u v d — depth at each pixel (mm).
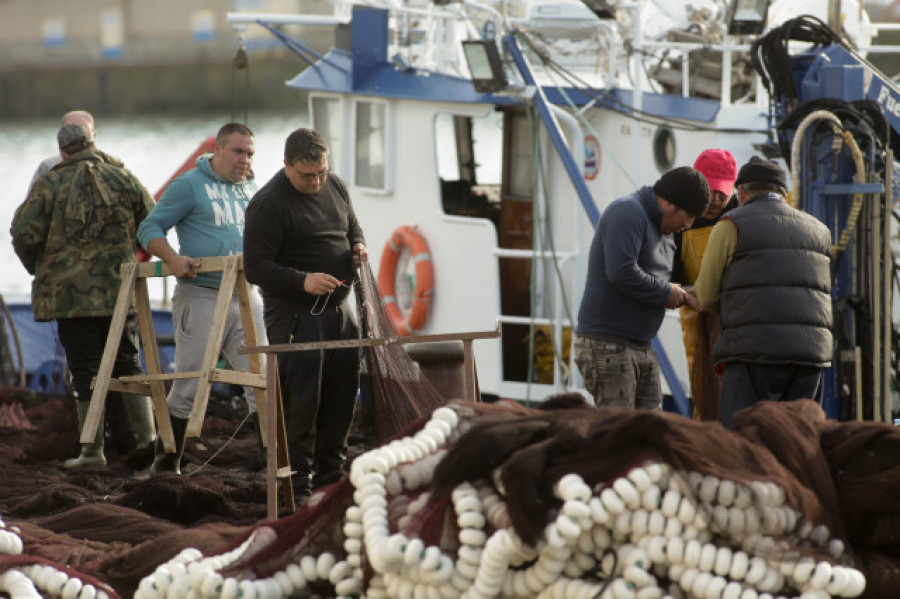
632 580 9383
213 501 18031
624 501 9297
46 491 18812
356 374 18531
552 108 27578
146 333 19797
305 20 31797
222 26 199500
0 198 80938
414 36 31812
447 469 9844
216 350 18469
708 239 18906
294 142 17734
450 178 31234
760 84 26438
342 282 18078
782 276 17172
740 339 17312
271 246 17938
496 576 9516
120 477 21703
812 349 17250
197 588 10719
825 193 20781
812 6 28109
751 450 9836
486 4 30109
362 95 31297
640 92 27125
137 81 185625
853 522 10086
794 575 9391
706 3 28156
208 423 27109
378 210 31984
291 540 10781
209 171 20891
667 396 26125
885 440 10266
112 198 22672
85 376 22891
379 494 10219
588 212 25859
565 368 27953
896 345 23250
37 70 189875
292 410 18078
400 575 9977
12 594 11188
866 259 20953
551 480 9430
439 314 30484
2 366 32906
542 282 29438
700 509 9312
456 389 19562
